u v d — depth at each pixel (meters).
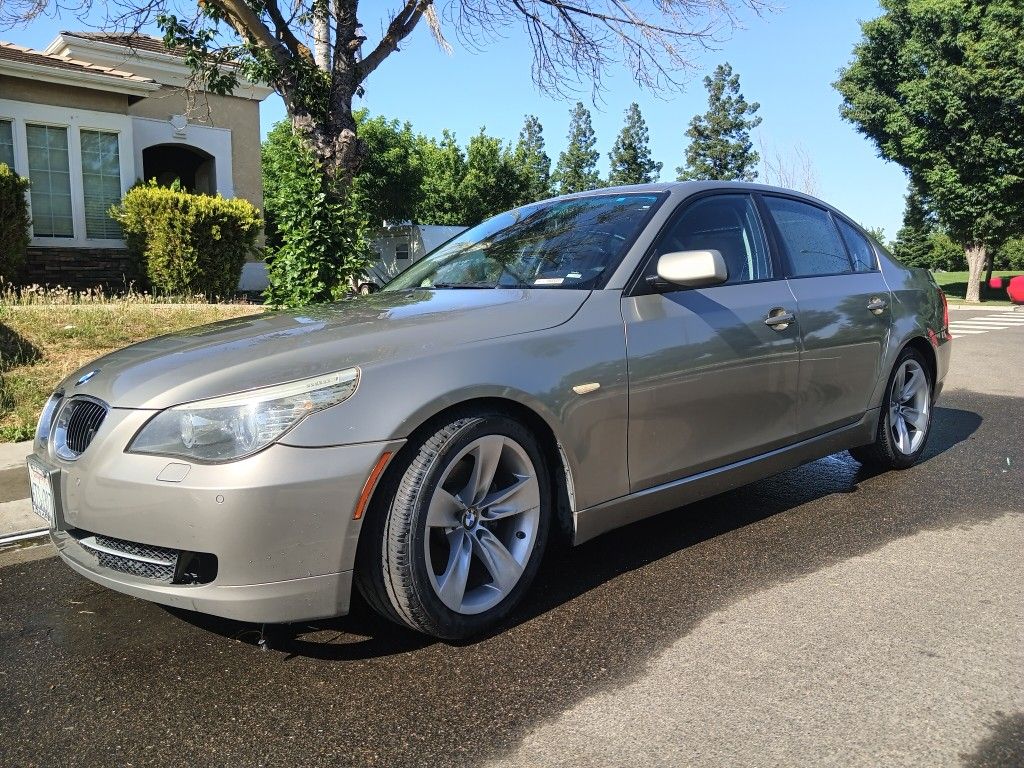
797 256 4.09
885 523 3.92
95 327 8.62
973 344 12.92
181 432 2.43
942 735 2.16
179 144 15.63
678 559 3.50
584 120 66.94
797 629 2.81
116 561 2.60
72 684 2.55
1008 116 26.66
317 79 9.20
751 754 2.09
